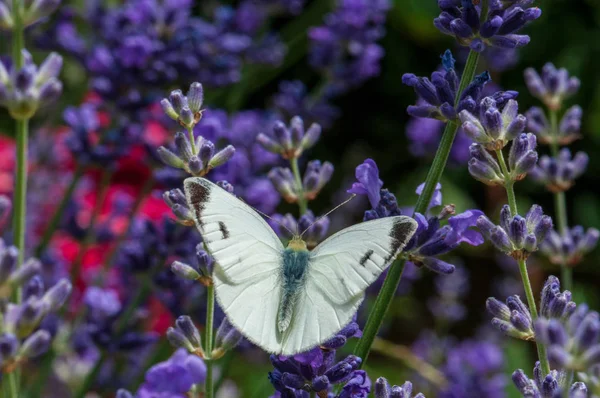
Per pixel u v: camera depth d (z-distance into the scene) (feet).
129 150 1.97
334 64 2.14
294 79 3.46
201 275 1.61
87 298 1.87
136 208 1.97
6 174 2.33
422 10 3.39
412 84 1.63
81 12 2.19
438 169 1.63
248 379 2.27
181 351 1.57
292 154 1.78
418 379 2.36
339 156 3.64
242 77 2.28
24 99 1.59
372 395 1.80
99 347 1.86
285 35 2.79
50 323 1.89
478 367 2.20
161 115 1.99
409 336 3.26
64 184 2.31
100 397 2.01
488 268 3.58
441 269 1.62
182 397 1.56
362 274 1.60
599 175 3.55
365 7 2.12
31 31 2.10
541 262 3.18
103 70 1.99
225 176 1.82
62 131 2.50
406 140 3.61
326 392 1.57
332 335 1.57
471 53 1.62
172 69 2.01
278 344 1.59
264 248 1.63
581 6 3.51
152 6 2.04
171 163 1.63
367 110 3.66
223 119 1.88
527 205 3.42
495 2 1.61
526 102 3.46
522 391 1.55
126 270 1.88
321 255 1.62
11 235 1.97
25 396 1.89
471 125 1.60
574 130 1.90
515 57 2.24
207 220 1.61
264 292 1.62
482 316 3.48
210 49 2.09
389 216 1.63
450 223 1.61
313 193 1.77
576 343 1.46
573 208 3.60
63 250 2.14
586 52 3.48
